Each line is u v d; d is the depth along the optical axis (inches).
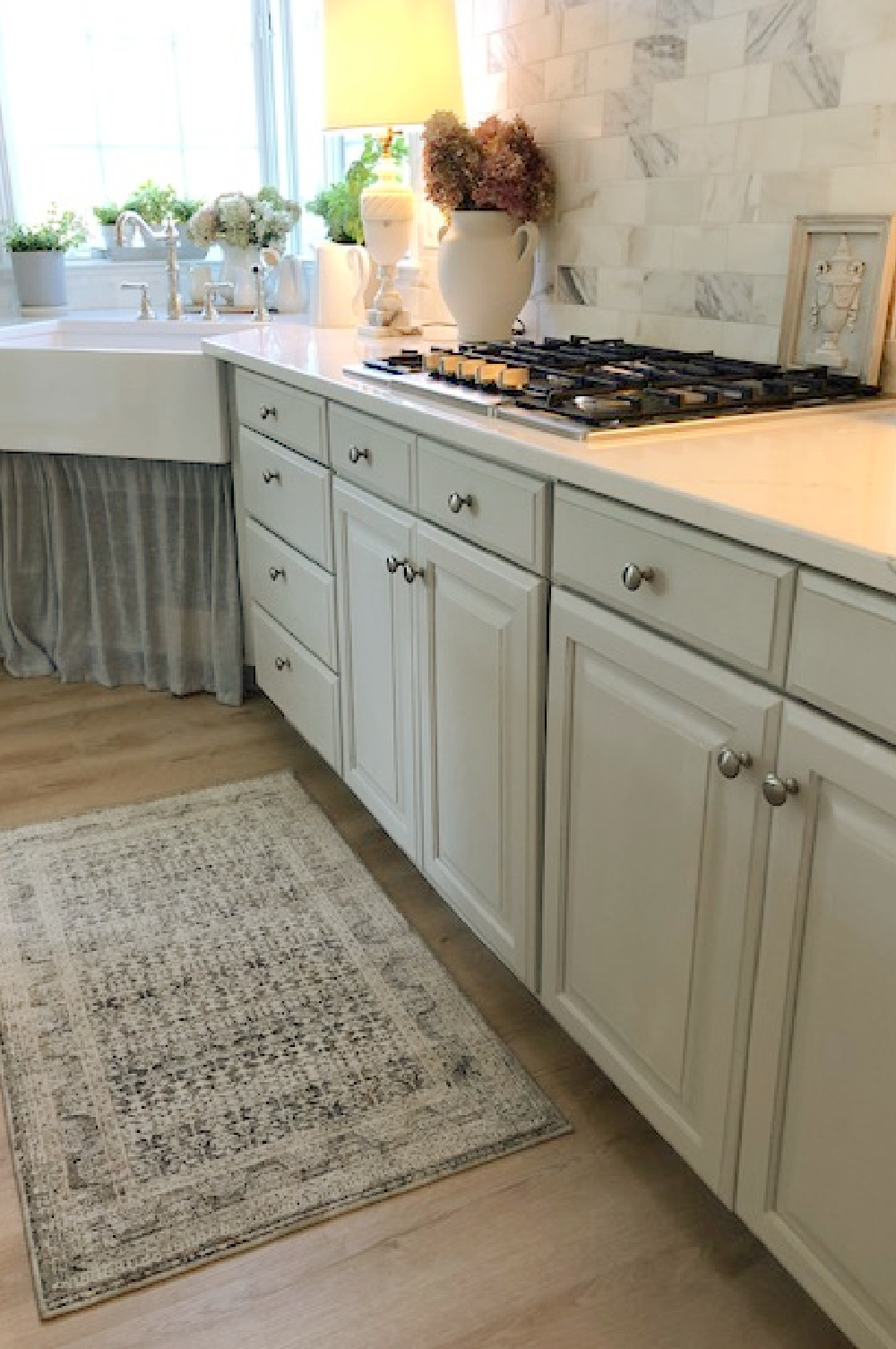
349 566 79.5
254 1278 52.3
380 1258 53.3
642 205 80.4
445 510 63.6
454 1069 64.7
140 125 136.3
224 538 107.7
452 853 71.2
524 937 63.6
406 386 69.1
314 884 82.8
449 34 94.4
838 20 62.7
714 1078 48.9
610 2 79.9
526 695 58.3
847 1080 41.3
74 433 107.2
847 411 60.1
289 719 100.9
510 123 90.3
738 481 45.1
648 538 46.7
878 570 35.1
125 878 83.4
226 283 126.2
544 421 55.8
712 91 72.4
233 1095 62.7
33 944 75.8
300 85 137.3
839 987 40.8
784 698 41.0
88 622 117.6
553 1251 53.7
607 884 54.7
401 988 71.6
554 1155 59.1
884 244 62.2
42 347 115.2
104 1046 66.5
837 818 39.5
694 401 59.1
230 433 103.3
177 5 133.6
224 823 91.2
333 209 115.8
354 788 87.1
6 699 115.3
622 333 85.0
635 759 50.4
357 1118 61.3
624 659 49.6
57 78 130.6
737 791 43.9
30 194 133.3
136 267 135.8
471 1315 50.5
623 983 54.8
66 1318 50.4
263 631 103.8
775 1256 47.7
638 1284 52.0
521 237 87.7
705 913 47.4
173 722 110.0
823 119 64.9
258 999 70.6
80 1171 58.0
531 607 56.2
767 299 71.1
